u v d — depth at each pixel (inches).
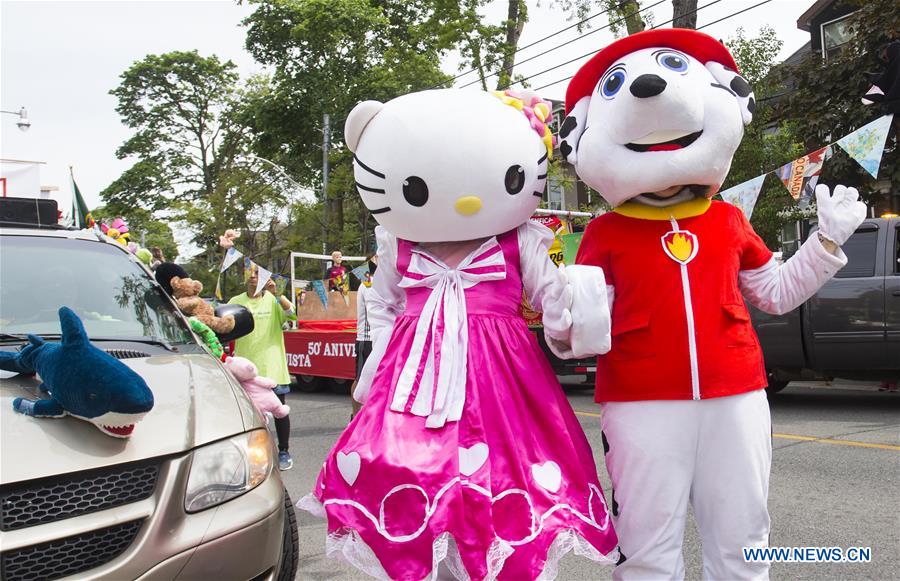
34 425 93.0
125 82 1593.3
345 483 98.5
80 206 195.9
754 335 105.3
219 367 125.3
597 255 106.8
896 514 165.8
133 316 139.1
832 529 158.7
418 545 90.8
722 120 101.0
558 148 115.6
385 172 105.9
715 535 101.3
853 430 255.0
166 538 90.4
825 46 651.5
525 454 99.0
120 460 90.8
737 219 108.7
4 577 81.7
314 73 1099.9
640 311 102.3
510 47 799.1
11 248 143.1
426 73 915.4
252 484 103.0
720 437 99.4
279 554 104.9
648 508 99.5
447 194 102.7
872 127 171.6
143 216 1619.1
